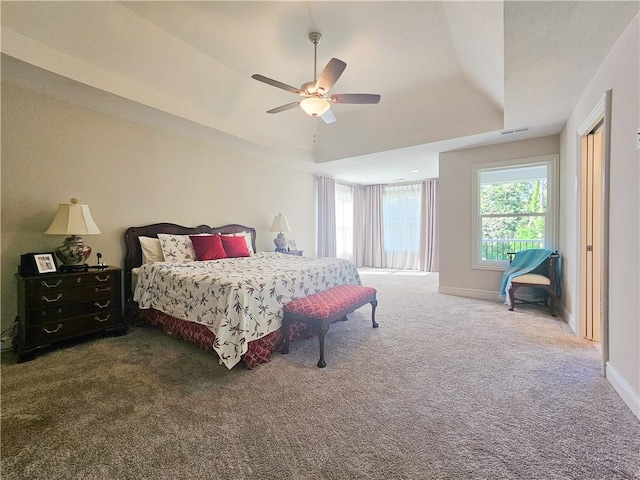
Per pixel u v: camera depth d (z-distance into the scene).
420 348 2.57
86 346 2.62
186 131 3.76
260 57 3.23
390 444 1.42
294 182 5.80
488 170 4.41
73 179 2.96
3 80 2.51
